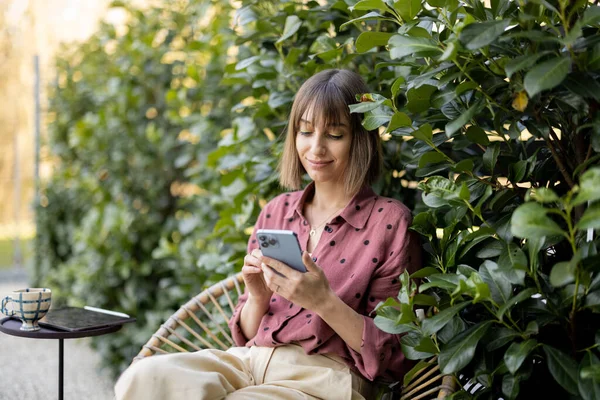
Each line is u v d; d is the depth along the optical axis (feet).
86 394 9.82
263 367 5.24
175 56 11.55
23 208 17.80
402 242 5.24
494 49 4.11
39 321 5.89
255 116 7.23
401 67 5.91
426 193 4.81
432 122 5.21
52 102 13.66
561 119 4.42
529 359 4.16
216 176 9.63
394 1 4.51
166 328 6.11
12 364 11.24
